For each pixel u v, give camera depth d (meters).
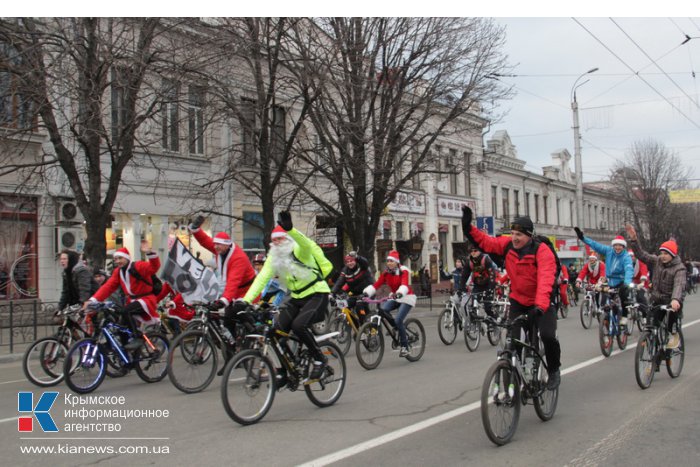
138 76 12.91
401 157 19.92
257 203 22.03
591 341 12.28
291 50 18.12
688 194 38.69
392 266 10.08
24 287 16.14
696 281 41.12
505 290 13.59
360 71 17.34
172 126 15.39
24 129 12.96
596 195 55.12
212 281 8.21
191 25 14.45
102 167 17.55
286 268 6.34
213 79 14.49
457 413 6.33
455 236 34.00
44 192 16.41
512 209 40.75
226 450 5.12
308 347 6.41
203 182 20.16
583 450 5.06
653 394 7.22
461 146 33.84
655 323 7.87
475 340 11.33
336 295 10.90
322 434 5.58
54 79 12.50
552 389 5.89
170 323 9.87
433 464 4.71
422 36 17.55
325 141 17.16
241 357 5.91
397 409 6.56
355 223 18.67
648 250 45.06
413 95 18.48
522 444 5.23
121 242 18.12
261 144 16.19
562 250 44.03
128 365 8.17
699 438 5.39
